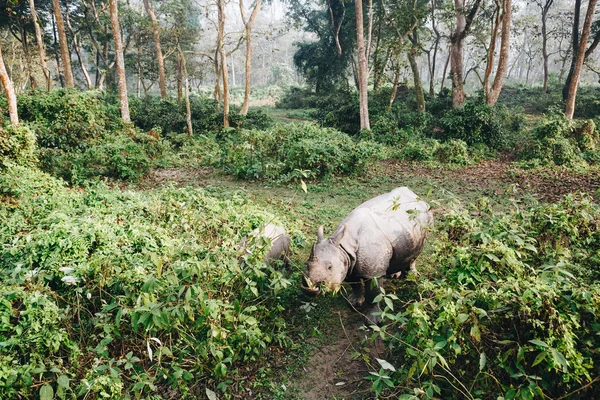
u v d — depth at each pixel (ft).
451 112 72.59
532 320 10.69
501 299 11.56
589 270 14.78
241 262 16.99
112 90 116.47
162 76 103.40
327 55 131.95
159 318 11.79
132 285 14.11
